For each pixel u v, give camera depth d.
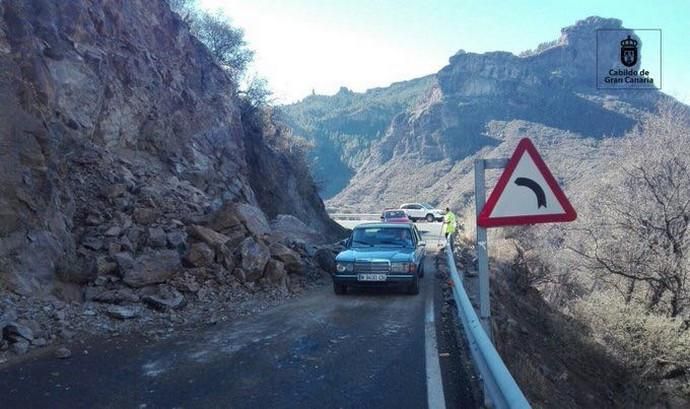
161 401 5.42
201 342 7.70
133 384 5.88
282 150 36.84
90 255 10.10
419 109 154.62
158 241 11.15
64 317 7.88
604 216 25.72
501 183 5.00
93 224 11.27
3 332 6.94
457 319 9.77
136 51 18.55
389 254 12.34
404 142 146.38
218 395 5.63
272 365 6.71
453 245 21.33
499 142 120.19
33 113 10.64
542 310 20.94
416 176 130.38
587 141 96.19
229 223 12.77
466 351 7.58
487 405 5.13
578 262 27.66
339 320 9.51
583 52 136.75
